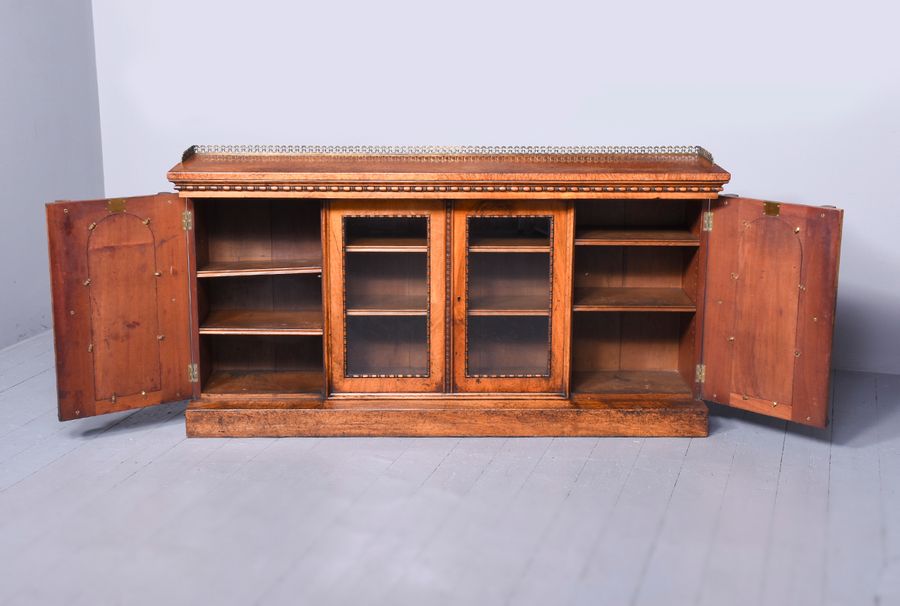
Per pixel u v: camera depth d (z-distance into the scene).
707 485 3.50
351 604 2.76
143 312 3.81
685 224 4.10
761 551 3.05
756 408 3.84
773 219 3.65
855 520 3.25
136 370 3.84
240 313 4.16
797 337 3.68
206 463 3.66
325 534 3.13
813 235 3.57
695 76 4.77
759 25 4.64
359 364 3.93
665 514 3.28
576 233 3.96
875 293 4.72
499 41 4.91
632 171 3.68
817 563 2.99
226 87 5.24
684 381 4.13
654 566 2.96
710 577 2.91
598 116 4.91
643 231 4.00
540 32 4.87
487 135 5.03
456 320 3.86
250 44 5.15
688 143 4.85
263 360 4.28
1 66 4.79
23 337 5.11
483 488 3.45
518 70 4.92
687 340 4.06
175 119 5.36
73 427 4.01
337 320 3.86
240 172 3.64
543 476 3.55
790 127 4.69
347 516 3.25
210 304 4.19
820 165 4.69
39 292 5.23
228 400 3.95
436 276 3.81
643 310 3.96
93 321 3.74
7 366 4.71
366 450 3.77
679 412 3.89
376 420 3.88
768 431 4.00
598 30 4.82
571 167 3.81
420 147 3.98
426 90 5.02
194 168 3.74
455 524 3.20
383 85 5.05
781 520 3.25
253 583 2.86
